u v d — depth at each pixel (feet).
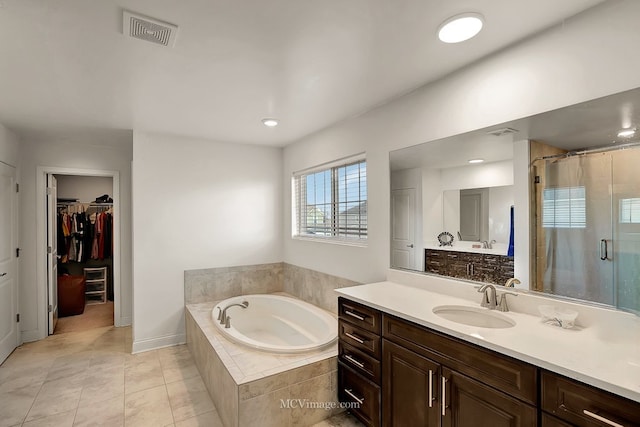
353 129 9.31
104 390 8.33
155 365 9.76
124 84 7.03
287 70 6.45
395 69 6.41
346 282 9.67
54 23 4.80
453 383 4.84
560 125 5.01
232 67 6.31
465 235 6.48
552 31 4.97
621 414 3.20
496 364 4.28
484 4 4.48
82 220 16.52
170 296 11.37
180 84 7.06
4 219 10.15
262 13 4.65
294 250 12.60
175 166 11.43
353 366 6.89
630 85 4.25
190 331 10.70
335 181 10.58
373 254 8.68
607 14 4.41
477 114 6.08
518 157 5.59
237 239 12.60
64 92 7.41
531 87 5.24
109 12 4.57
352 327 6.93
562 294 5.11
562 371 3.59
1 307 9.88
